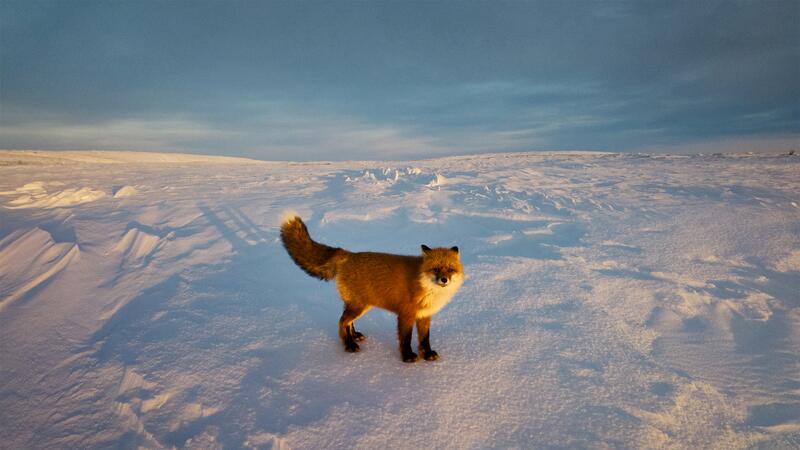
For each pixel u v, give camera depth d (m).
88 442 1.39
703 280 2.44
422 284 1.71
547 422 1.41
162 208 4.27
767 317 2.05
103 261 2.86
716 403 1.50
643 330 1.94
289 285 2.52
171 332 1.96
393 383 1.60
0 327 2.06
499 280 2.46
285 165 13.57
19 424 1.48
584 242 3.11
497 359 1.74
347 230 3.58
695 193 4.82
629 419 1.41
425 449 1.31
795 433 1.38
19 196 5.10
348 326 1.89
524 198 4.73
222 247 3.12
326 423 1.41
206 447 1.33
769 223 3.35
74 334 2.01
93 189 5.39
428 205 4.39
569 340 1.86
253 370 1.68
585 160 12.65
